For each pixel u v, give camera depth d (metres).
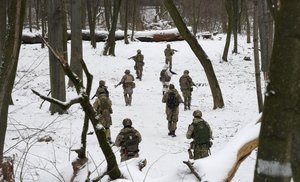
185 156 11.62
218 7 58.00
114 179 4.48
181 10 58.47
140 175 4.68
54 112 15.87
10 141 10.38
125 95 19.50
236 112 18.56
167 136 14.38
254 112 18.53
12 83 4.11
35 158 8.92
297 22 1.66
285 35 1.68
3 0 4.96
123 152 9.63
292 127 1.71
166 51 28.94
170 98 14.31
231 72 29.38
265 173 1.73
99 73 27.41
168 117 14.35
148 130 15.16
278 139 1.70
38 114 15.66
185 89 19.14
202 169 4.21
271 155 1.71
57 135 12.06
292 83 1.68
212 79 19.28
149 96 21.98
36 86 21.52
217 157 4.45
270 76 1.73
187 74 19.30
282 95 1.69
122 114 17.66
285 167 1.71
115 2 32.72
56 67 16.64
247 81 26.59
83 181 4.61
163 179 4.40
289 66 1.68
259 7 13.59
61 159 9.37
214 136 14.30
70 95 20.08
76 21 20.88
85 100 4.09
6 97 4.11
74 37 21.03
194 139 9.84
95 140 12.48
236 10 34.78
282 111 1.69
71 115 14.48
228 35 32.28
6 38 3.62
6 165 4.21
